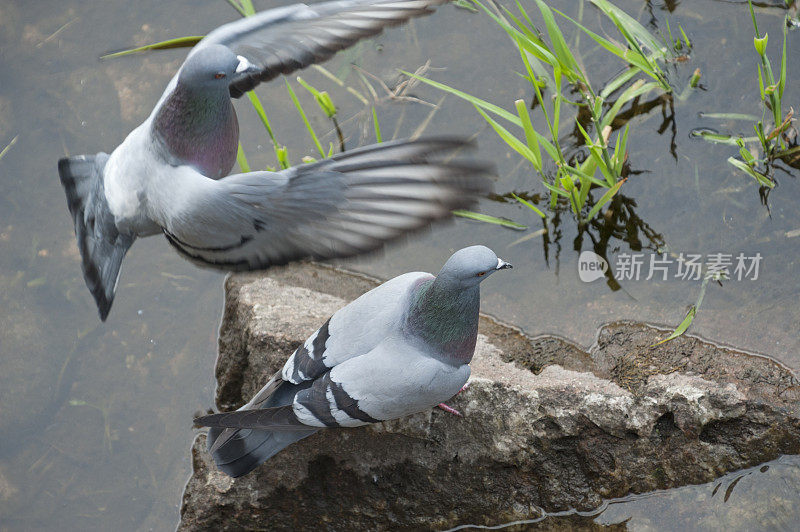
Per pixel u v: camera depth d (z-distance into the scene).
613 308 7.66
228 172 5.45
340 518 7.01
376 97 9.17
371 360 5.75
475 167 3.86
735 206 8.10
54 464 7.63
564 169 7.98
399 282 6.06
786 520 6.46
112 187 5.02
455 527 6.94
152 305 8.29
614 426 6.57
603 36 9.22
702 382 6.74
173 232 4.77
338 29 5.79
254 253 4.65
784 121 8.17
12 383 8.05
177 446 7.60
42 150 9.23
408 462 6.82
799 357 7.07
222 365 7.79
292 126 9.13
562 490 6.75
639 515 6.70
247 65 4.88
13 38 9.97
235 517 6.98
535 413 6.62
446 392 5.93
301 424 5.72
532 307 7.77
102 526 7.30
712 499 6.65
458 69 9.23
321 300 7.64
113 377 8.02
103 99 9.52
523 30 8.62
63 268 8.59
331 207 4.21
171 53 9.73
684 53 8.98
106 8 10.09
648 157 8.46
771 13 9.13
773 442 6.64
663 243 8.03
